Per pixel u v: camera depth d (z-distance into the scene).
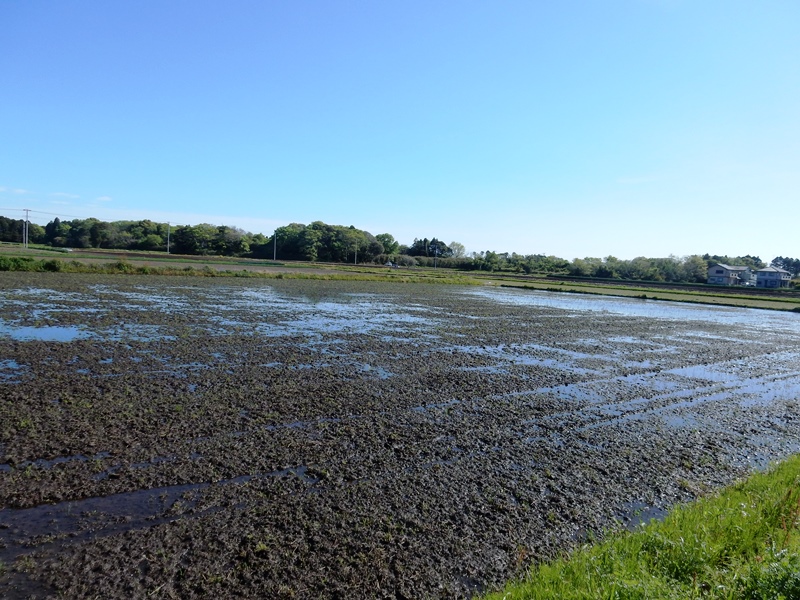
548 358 18.73
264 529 6.20
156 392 11.27
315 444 8.96
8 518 6.09
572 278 98.56
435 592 5.32
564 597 4.65
